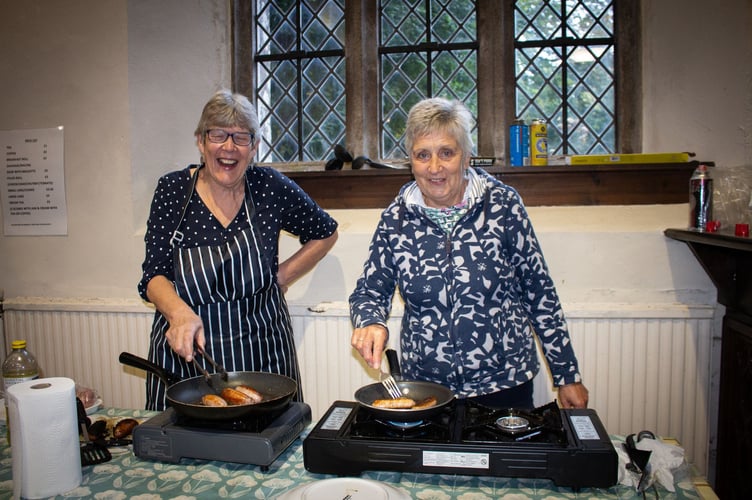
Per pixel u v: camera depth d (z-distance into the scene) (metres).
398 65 2.58
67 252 2.54
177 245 1.61
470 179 1.50
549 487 1.03
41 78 2.49
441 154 1.37
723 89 2.19
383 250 1.51
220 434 1.12
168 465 1.14
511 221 1.43
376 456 1.06
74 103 2.47
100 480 1.08
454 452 1.04
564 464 1.01
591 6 2.46
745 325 1.83
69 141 2.49
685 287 2.11
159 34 2.47
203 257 1.60
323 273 2.33
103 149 2.46
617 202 2.26
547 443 1.03
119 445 1.23
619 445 1.19
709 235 1.71
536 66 2.49
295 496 0.94
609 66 2.46
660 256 2.11
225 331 1.64
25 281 2.60
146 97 2.46
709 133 2.22
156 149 2.50
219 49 2.60
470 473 1.04
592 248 2.14
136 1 2.41
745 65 2.15
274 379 1.29
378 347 1.33
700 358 2.05
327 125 2.64
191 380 1.27
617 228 2.16
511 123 2.42
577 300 2.16
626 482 1.04
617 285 2.14
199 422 1.17
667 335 2.06
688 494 1.01
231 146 1.51
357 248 2.30
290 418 1.22
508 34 2.47
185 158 2.56
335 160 2.44
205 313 1.63
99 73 2.43
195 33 2.55
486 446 1.03
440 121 1.35
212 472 1.11
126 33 2.39
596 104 2.47
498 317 1.41
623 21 2.41
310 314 2.29
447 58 2.55
